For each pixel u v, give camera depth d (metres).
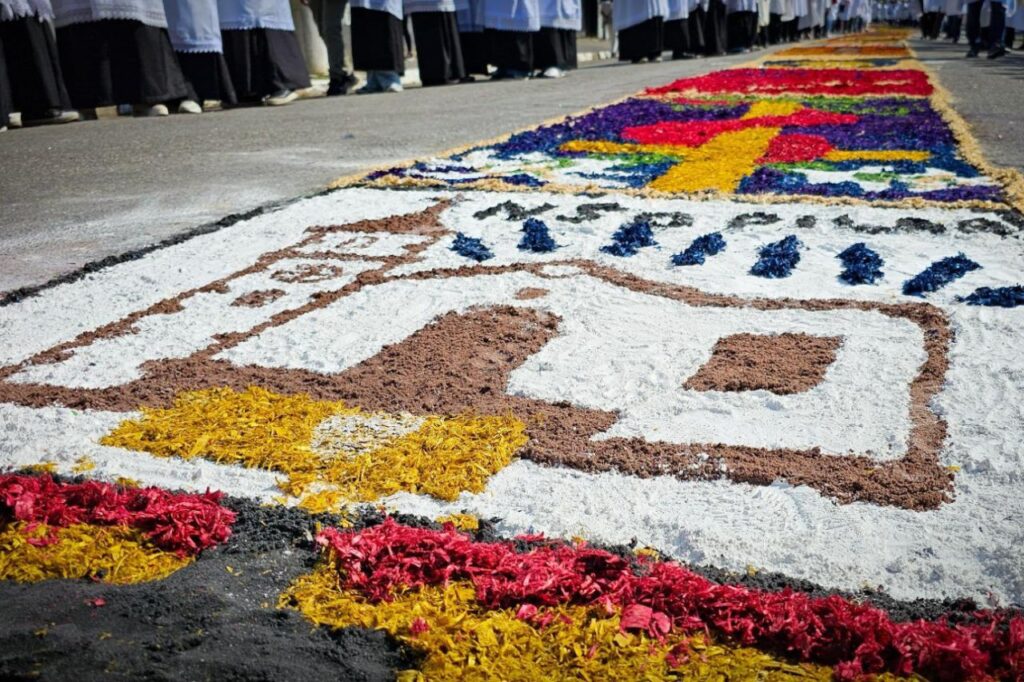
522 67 19.89
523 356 4.00
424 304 4.71
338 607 2.29
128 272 5.32
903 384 3.55
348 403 3.55
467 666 2.07
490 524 2.70
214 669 2.08
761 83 16.23
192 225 6.39
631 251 5.46
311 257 5.57
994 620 2.20
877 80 16.28
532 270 5.21
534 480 2.96
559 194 6.92
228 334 4.37
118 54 12.83
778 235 5.75
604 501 2.82
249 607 2.31
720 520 2.70
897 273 4.98
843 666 2.02
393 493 2.88
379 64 17.20
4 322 4.58
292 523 2.69
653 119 11.21
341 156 9.06
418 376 3.79
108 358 4.09
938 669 2.02
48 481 2.86
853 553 2.52
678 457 3.06
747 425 3.29
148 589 2.37
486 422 3.34
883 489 2.81
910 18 78.88
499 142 9.61
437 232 6.04
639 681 2.01
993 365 3.66
